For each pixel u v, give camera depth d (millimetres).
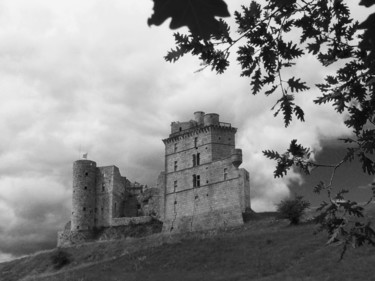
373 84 5945
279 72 6359
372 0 2621
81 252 79062
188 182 89812
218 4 2270
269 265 47375
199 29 2305
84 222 97125
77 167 100562
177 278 47719
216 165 86812
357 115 6039
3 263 83812
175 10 2281
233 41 6180
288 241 54406
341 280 37219
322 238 51344
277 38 6234
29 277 68375
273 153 6117
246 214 83125
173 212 89938
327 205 5883
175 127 96562
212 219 83562
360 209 5781
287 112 6285
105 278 51750
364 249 43125
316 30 6129
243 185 86750
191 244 60531
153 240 79812
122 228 95125
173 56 6184
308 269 42219
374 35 2719
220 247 57531
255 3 6125
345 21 6031
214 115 91062
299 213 64312
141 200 103438
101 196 100062
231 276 45750
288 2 3963
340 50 6121
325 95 6148
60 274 59031
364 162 5766
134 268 54562
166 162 94812
